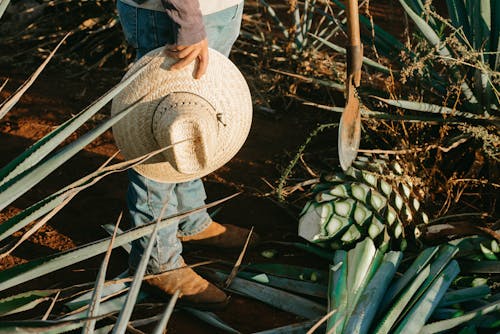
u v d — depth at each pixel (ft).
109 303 9.43
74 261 6.25
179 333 9.29
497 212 11.43
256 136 13.88
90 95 15.25
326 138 13.85
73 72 16.17
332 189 10.13
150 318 9.11
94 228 11.25
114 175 12.67
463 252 9.80
